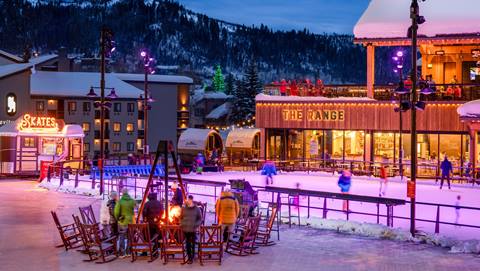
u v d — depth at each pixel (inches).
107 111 3216.0
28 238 852.0
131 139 3307.1
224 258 729.0
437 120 1825.8
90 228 743.1
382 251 768.3
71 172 1818.4
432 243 812.6
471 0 1895.9
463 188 1481.3
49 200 1300.4
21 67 2642.7
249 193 932.0
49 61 3513.8
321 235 874.1
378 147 1924.2
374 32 1911.9
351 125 1946.4
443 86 1829.5
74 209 1154.7
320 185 1521.9
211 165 2086.6
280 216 967.6
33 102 3041.3
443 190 1432.1
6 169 1996.8
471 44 1946.4
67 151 2070.6
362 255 745.0
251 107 4702.3
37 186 1638.8
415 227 888.9
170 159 2450.8
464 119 1673.2
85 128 3169.3
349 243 818.8
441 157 1818.4
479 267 682.2
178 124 3762.3
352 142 1961.1
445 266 686.5
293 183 1576.0
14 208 1166.3
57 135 2052.2
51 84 3125.0
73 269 667.4
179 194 901.2
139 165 1979.6
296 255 745.0
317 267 682.2
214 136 2452.0
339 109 1964.8
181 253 698.2
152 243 732.0
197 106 5634.8
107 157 2709.2
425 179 1755.7
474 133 1696.6
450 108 1813.5
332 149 1990.7
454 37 1834.4
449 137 1820.9
